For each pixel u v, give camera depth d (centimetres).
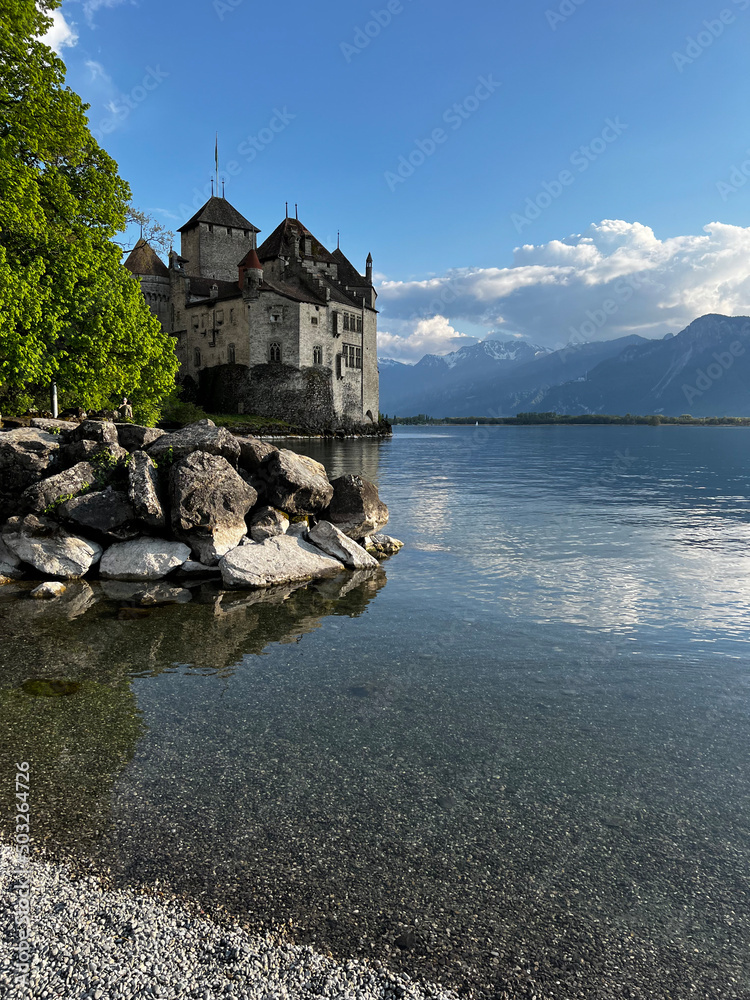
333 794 511
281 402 9050
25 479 1419
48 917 369
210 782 526
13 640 895
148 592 1153
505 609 1076
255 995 319
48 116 2519
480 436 11619
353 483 1659
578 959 354
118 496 1354
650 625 989
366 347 10700
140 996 315
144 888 398
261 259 9919
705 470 4231
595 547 1639
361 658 837
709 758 582
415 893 400
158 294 9812
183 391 9338
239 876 412
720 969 348
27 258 2444
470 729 633
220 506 1366
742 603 1116
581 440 9588
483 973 342
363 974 337
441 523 2020
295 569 1281
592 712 677
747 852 448
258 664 810
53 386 2609
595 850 447
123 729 622
